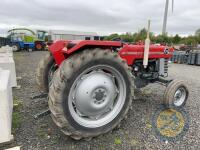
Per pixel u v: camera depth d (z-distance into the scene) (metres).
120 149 2.09
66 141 2.19
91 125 2.22
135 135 2.38
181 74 6.89
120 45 2.43
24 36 19.03
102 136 2.33
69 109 2.04
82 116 2.25
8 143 2.10
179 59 11.18
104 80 2.26
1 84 2.11
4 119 2.02
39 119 2.67
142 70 3.23
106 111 2.40
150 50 3.15
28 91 3.95
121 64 2.29
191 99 3.76
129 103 2.46
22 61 9.87
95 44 2.20
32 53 16.08
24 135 2.27
